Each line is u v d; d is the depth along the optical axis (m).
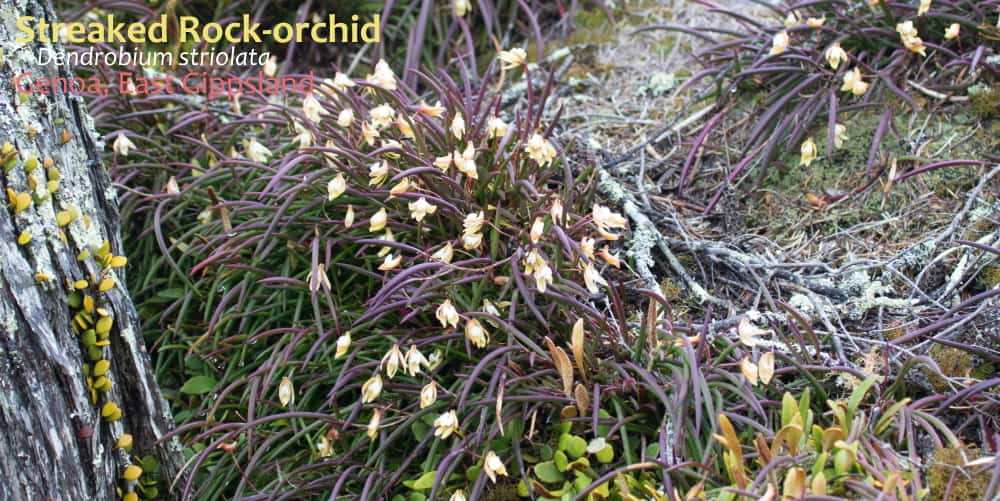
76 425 0.66
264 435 0.78
